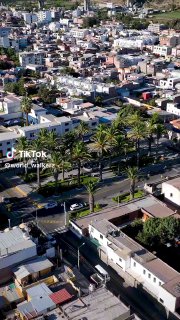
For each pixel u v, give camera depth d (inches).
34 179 6033.5
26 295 3476.9
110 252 4116.6
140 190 5679.1
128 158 6673.2
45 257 3826.3
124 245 4069.9
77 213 5128.0
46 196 5580.7
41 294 3383.4
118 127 6412.4
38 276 3639.3
